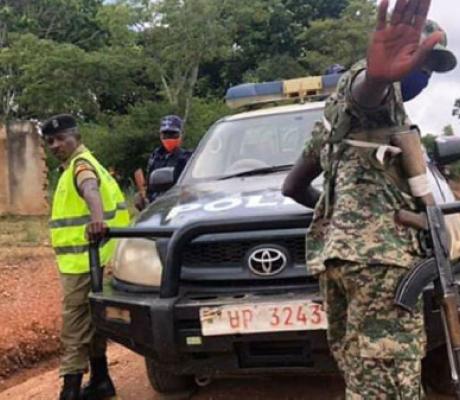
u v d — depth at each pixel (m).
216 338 3.57
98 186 4.49
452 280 2.48
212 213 3.90
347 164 2.54
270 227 3.54
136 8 32.59
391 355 2.48
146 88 35.38
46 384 5.39
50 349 6.63
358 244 2.47
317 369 3.59
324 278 2.68
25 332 6.68
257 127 5.28
